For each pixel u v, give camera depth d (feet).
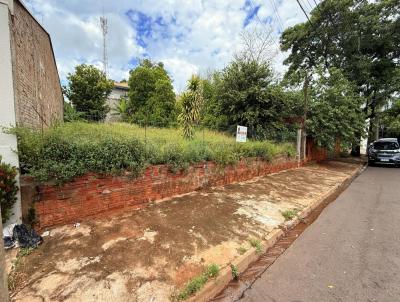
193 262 9.39
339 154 58.65
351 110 38.50
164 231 11.64
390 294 8.09
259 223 13.87
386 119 78.95
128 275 8.28
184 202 15.89
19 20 15.97
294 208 17.03
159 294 7.54
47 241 9.96
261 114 34.22
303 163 38.19
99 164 12.06
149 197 15.17
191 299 7.51
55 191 11.00
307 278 9.08
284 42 56.70
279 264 10.18
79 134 13.87
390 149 45.29
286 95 35.78
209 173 19.81
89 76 59.16
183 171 17.38
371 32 46.14
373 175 35.32
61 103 45.85
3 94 9.95
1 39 9.81
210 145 21.83
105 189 12.80
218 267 9.12
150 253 9.69
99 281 7.87
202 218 13.60
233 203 16.78
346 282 8.77
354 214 16.80
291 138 36.52
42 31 24.54
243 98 33.86
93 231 11.05
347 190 24.89
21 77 15.55
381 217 16.05
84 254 9.25
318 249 11.48
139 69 64.28
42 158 10.55
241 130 25.30
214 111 39.04
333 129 36.60
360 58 46.80
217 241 11.25
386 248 11.50
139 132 23.31
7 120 10.10
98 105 59.36
